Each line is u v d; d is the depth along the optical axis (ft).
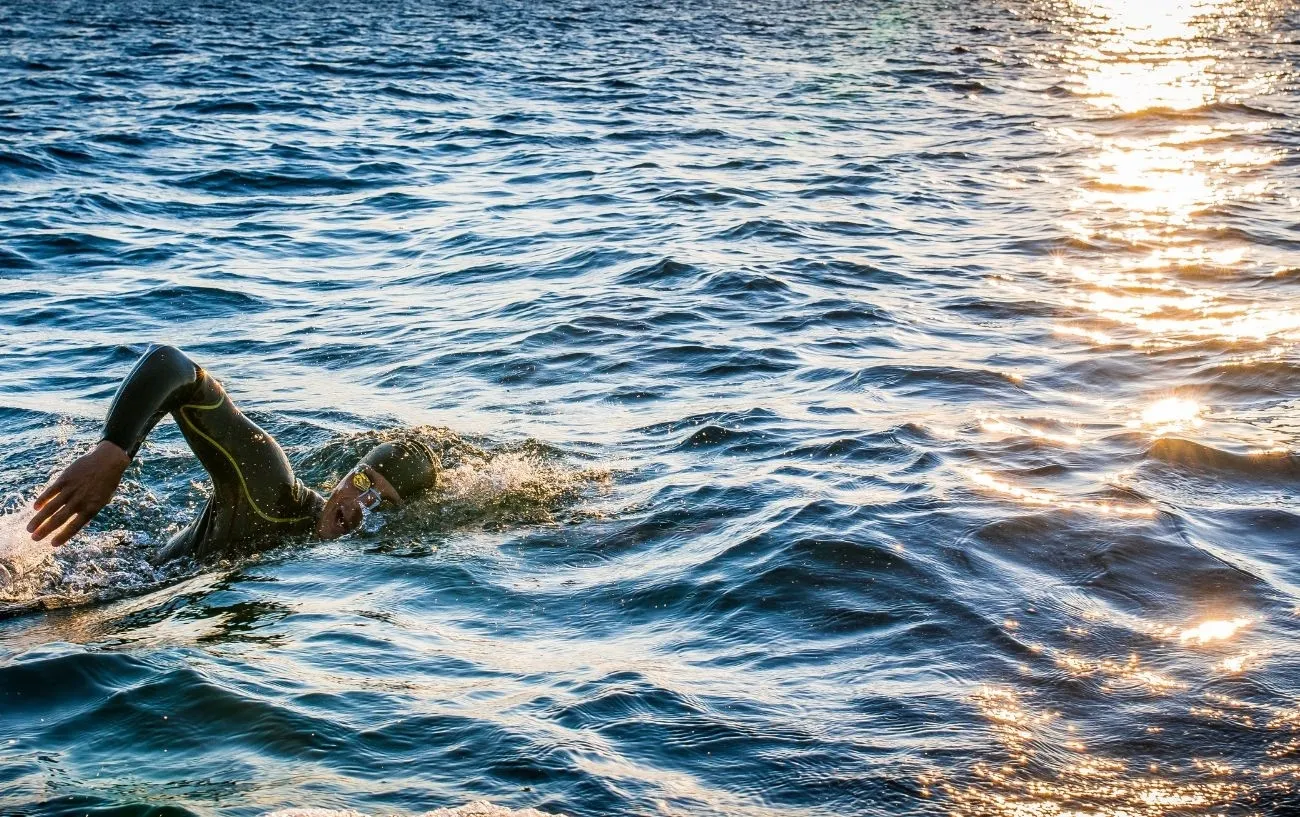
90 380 27.45
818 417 22.62
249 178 54.13
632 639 13.85
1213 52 107.65
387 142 63.26
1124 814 10.15
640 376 26.13
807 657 13.15
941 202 47.26
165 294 35.42
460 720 11.61
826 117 71.36
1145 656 13.06
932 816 10.12
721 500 18.31
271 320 32.63
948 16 146.00
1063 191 49.11
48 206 47.26
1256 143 60.08
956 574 15.20
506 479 19.72
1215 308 30.83
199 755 11.12
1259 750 11.10
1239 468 19.17
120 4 147.43
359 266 39.14
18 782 10.67
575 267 37.35
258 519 17.98
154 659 13.14
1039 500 17.74
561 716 11.71
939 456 19.95
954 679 12.54
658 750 11.09
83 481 15.51
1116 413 22.57
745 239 40.68
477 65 96.37
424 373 27.02
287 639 13.93
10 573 17.11
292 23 128.47
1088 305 31.71
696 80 88.07
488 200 49.39
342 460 21.04
